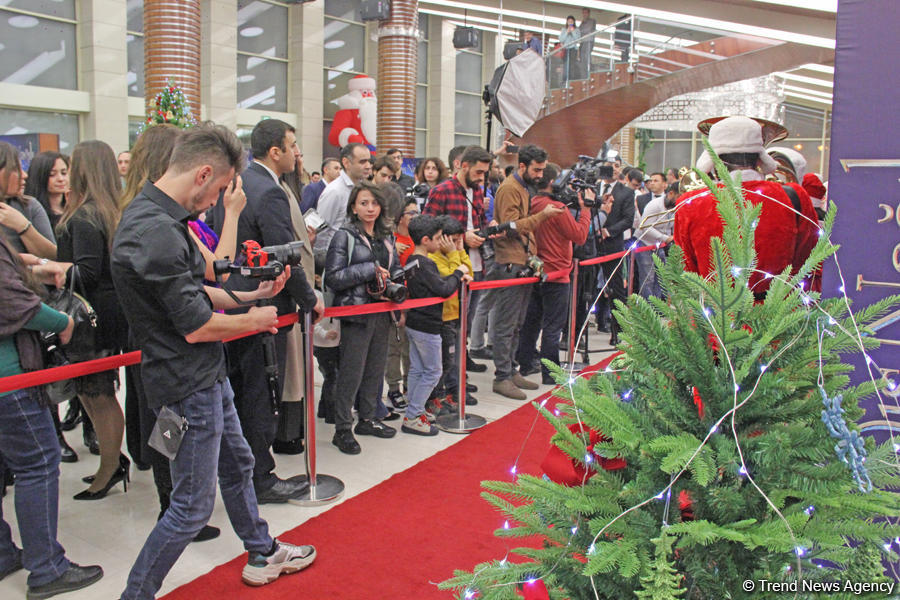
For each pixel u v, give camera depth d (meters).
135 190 2.77
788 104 19.97
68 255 3.15
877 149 1.93
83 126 11.04
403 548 2.90
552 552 1.38
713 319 1.23
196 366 2.19
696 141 24.33
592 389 1.46
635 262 6.91
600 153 12.51
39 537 2.51
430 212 5.08
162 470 2.90
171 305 2.06
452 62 18.27
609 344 6.96
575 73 11.90
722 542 1.18
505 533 1.47
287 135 3.30
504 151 7.25
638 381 1.39
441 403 4.82
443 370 4.75
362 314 3.91
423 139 18.34
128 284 2.09
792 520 1.13
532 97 7.62
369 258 3.95
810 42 9.02
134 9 11.65
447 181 5.12
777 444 1.16
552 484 1.35
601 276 7.04
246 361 3.21
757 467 1.20
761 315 1.27
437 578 2.66
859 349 1.33
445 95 18.19
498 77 7.64
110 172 3.15
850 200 1.98
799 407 1.22
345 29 15.69
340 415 4.04
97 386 3.12
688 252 2.23
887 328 1.94
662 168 25.00
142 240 2.04
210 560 2.84
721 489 1.16
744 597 1.17
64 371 2.41
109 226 3.08
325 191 4.77
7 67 10.19
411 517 3.18
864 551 1.20
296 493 3.39
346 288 3.92
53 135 10.60
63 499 3.40
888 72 1.89
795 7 7.85
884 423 1.92
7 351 2.40
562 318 5.37
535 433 4.38
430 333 4.31
